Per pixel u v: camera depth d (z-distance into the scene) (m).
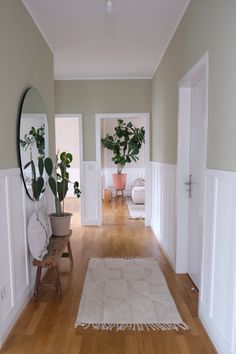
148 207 4.77
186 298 2.33
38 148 2.64
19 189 2.15
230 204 1.51
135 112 4.72
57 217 2.82
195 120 2.51
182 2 2.38
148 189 4.73
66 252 3.42
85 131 4.77
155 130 4.30
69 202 7.23
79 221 5.18
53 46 3.28
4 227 1.84
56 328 1.93
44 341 1.79
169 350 1.71
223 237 1.61
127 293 2.41
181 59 2.59
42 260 2.26
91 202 4.85
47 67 3.11
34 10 2.46
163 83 3.59
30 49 2.46
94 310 2.14
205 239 1.94
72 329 1.92
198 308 2.09
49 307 2.20
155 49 3.46
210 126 1.83
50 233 2.89
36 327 1.94
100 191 4.85
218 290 1.69
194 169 2.54
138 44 3.29
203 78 2.28
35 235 2.26
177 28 2.76
